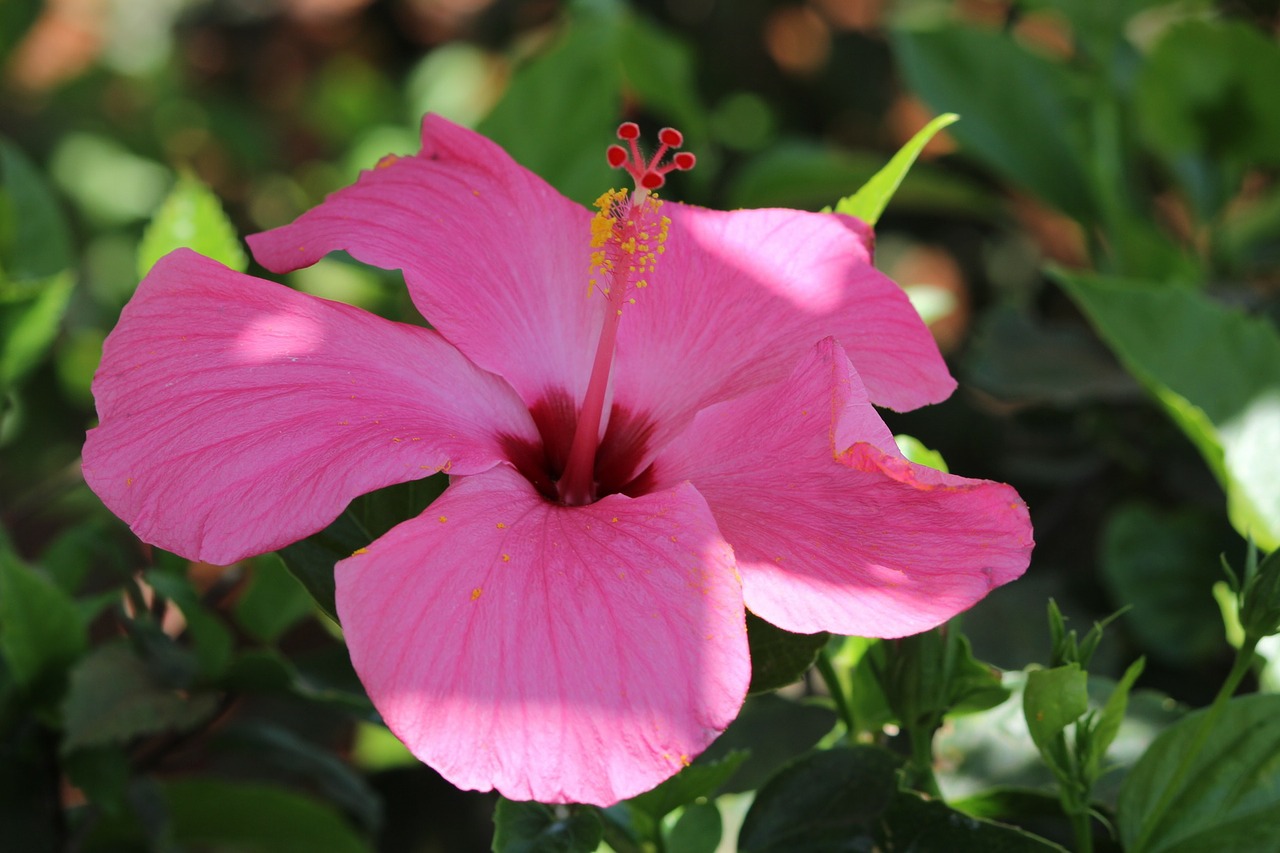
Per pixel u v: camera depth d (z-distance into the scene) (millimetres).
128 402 555
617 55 711
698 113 999
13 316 695
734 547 563
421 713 532
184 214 661
